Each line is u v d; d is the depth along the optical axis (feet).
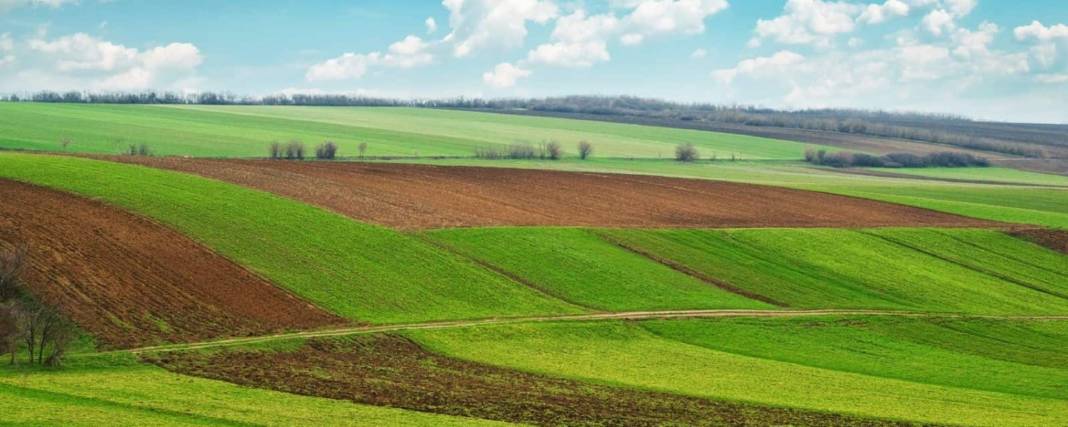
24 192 287.89
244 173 365.40
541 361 216.13
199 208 299.38
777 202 437.58
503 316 251.80
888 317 284.00
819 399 192.03
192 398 159.74
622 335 247.09
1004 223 422.82
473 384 189.16
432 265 281.54
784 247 347.77
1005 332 279.90
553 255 303.68
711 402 184.24
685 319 263.29
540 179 443.73
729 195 447.01
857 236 372.79
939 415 181.68
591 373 206.59
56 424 135.64
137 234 266.36
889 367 233.55
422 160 586.86
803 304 293.23
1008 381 222.48
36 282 218.59
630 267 303.68
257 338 213.46
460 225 321.93
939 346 260.42
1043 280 349.82
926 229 394.73
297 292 248.73
